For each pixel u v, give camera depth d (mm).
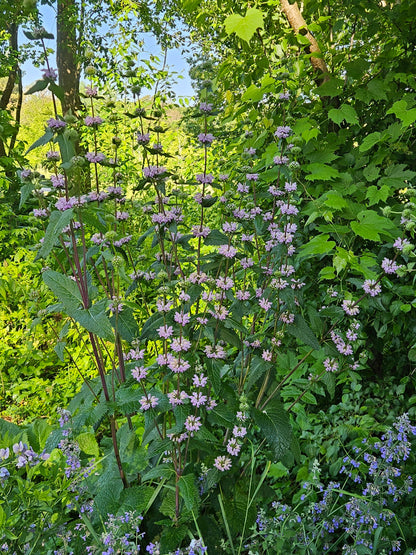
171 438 1746
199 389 1733
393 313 2414
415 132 2812
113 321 1907
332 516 2014
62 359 1866
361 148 2541
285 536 1812
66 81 9094
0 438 1817
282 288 1940
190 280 1925
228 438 2158
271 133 2943
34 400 3369
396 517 1954
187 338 1895
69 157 1708
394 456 2049
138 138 1880
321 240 2057
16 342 4004
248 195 2258
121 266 1771
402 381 2592
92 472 2012
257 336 2020
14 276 4609
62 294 1732
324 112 2914
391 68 2900
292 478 2529
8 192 7496
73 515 2148
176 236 2018
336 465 2178
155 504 1946
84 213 1820
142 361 1865
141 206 2387
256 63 2854
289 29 2865
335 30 3049
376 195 2305
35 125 11102
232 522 1843
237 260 2086
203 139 1919
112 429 1842
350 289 2699
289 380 2391
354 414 2449
